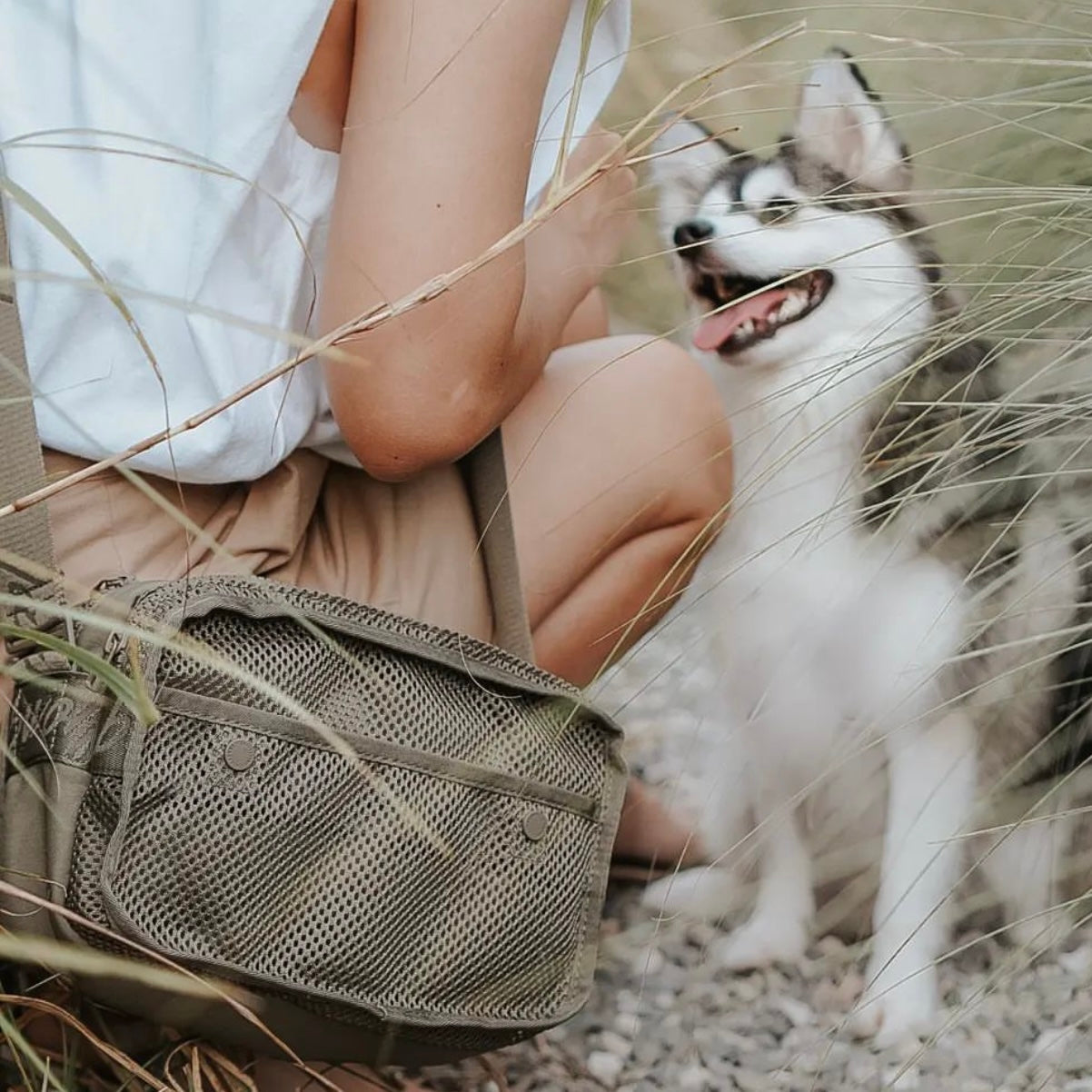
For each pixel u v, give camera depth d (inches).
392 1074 57.6
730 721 74.4
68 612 37.4
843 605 69.4
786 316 74.2
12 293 46.4
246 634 45.6
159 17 49.3
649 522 62.2
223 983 44.0
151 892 43.1
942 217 74.1
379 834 46.6
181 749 43.6
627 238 75.3
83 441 50.6
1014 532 66.5
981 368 61.6
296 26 47.5
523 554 59.9
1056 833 68.0
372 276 48.0
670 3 88.0
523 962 50.2
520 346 55.0
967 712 67.7
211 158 48.6
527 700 51.1
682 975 67.8
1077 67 62.7
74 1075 48.7
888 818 71.1
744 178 76.6
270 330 36.7
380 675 47.6
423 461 50.8
